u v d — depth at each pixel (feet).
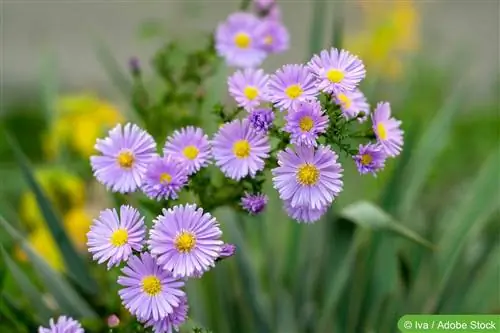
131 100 3.28
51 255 3.39
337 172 2.51
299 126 2.49
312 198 2.50
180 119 3.14
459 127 4.60
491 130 4.56
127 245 2.51
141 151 2.60
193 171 2.59
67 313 3.01
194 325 2.83
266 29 2.94
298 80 2.52
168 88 3.31
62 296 3.01
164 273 2.51
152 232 2.48
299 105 2.50
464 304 3.21
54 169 3.55
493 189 3.25
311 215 2.55
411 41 4.21
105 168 2.60
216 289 3.14
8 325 3.01
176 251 2.49
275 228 3.39
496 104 4.96
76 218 3.44
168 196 2.57
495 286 3.22
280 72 2.53
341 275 3.04
